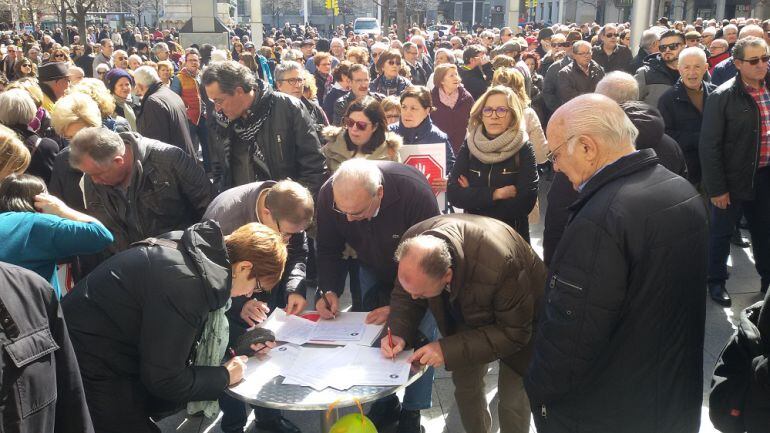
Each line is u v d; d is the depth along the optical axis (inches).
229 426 123.0
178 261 82.6
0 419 64.4
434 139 173.8
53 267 103.0
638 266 70.6
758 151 159.9
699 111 180.1
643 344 73.1
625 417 75.8
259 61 391.2
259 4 623.8
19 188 102.0
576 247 72.7
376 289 125.1
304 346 98.8
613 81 136.3
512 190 139.1
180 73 310.3
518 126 139.4
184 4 1131.3
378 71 273.7
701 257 74.1
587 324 71.8
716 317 166.7
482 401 113.0
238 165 144.3
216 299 83.0
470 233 92.0
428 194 114.0
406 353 96.0
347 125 146.7
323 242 119.8
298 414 134.6
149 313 81.1
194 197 126.3
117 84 246.7
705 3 1382.9
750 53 153.8
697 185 184.4
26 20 995.9
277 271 90.4
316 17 2220.7
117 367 84.2
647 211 70.7
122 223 122.9
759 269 172.9
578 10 1699.1
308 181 145.4
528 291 93.3
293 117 142.6
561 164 79.3
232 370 88.9
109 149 111.4
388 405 128.0
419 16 1713.8
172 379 81.8
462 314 96.5
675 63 224.2
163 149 122.6
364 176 102.0
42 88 212.8
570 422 79.7
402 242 92.2
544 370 76.5
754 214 168.6
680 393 75.5
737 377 78.6
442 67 225.8
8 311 65.2
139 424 87.0
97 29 1181.1
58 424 73.9
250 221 109.8
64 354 72.5
